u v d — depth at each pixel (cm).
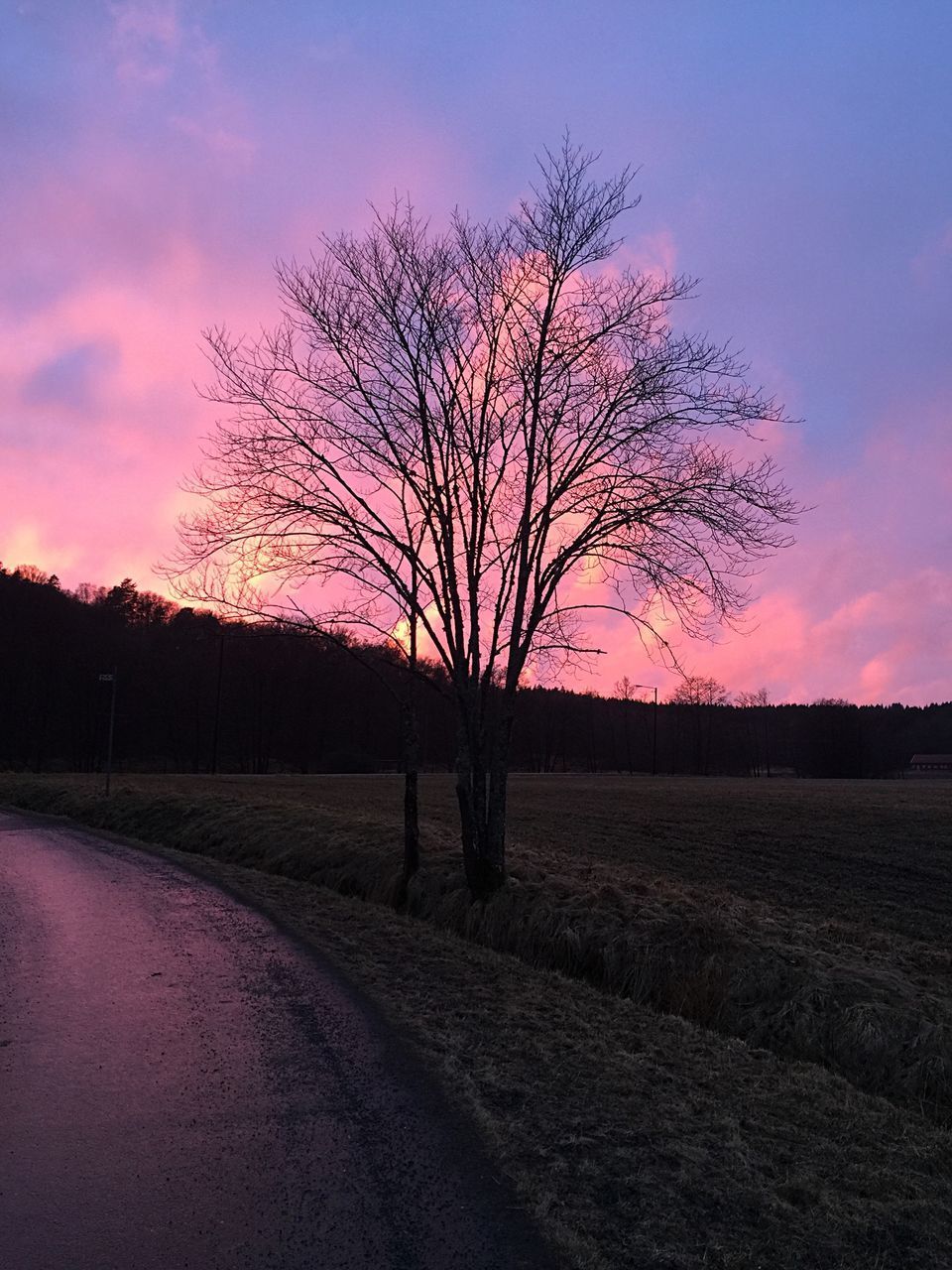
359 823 2067
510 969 912
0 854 1753
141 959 891
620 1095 543
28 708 7644
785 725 13738
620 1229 377
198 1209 391
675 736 12494
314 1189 412
